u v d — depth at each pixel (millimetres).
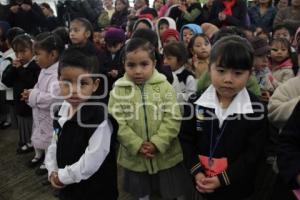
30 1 4824
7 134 3334
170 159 1695
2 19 4734
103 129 1271
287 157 1175
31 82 2615
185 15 4102
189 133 1459
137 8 5164
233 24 3559
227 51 1240
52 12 5973
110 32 2891
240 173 1301
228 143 1331
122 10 4898
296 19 3723
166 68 2109
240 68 1246
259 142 1319
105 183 1375
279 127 1480
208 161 1373
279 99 1497
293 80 1515
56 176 1332
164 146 1626
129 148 1642
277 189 1428
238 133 1322
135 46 1578
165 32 3162
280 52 2236
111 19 5012
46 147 2439
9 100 3002
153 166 1676
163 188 1728
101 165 1345
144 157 1668
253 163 1314
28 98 2408
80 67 1288
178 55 2262
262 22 4145
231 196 1364
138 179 1729
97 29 5070
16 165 2691
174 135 1642
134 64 1596
